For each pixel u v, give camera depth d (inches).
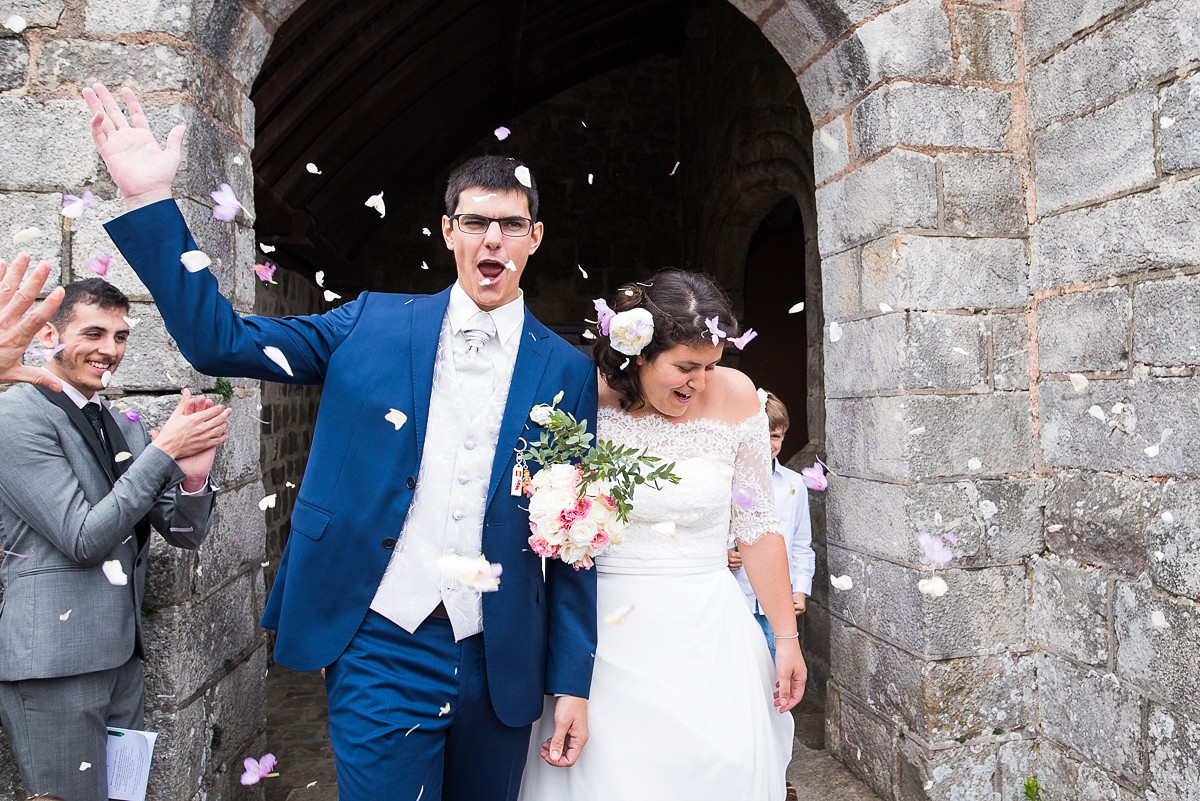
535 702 59.1
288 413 212.5
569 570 62.4
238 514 93.6
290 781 113.3
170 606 79.2
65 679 64.3
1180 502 80.5
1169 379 82.3
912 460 97.7
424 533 56.5
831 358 115.4
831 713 117.2
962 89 101.7
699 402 69.2
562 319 277.4
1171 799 80.6
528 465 58.6
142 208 48.7
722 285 227.3
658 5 243.6
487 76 226.5
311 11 125.3
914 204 99.4
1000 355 101.2
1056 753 96.0
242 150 95.9
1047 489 100.7
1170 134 82.0
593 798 62.7
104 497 66.4
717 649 66.3
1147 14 84.5
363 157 205.3
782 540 72.4
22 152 81.5
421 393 56.7
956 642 96.7
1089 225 93.1
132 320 70.9
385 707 54.3
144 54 82.7
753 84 195.3
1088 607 91.4
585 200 281.0
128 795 68.6
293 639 54.7
